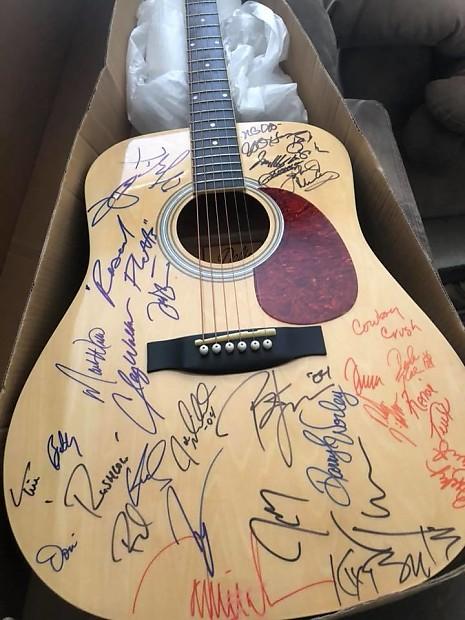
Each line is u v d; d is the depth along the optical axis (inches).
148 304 27.7
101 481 22.5
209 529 21.3
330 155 34.4
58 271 30.5
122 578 20.7
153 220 31.6
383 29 39.8
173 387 24.7
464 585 25.2
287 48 42.2
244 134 35.6
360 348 25.8
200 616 20.1
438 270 49.1
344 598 20.3
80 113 59.6
